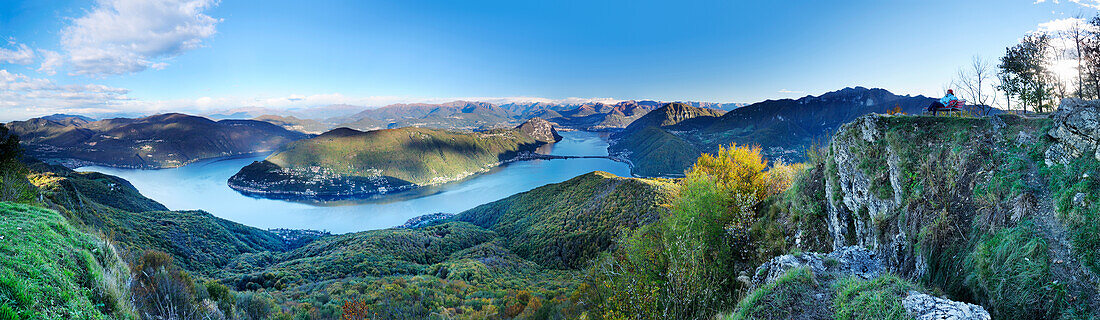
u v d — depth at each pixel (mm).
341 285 37875
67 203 57031
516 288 38750
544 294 30422
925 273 9094
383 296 28391
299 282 47906
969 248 8414
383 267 61031
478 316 23797
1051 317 6484
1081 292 6289
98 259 13727
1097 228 6449
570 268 61969
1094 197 6762
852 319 7215
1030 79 19844
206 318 13844
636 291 10523
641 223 58125
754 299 8484
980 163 9359
